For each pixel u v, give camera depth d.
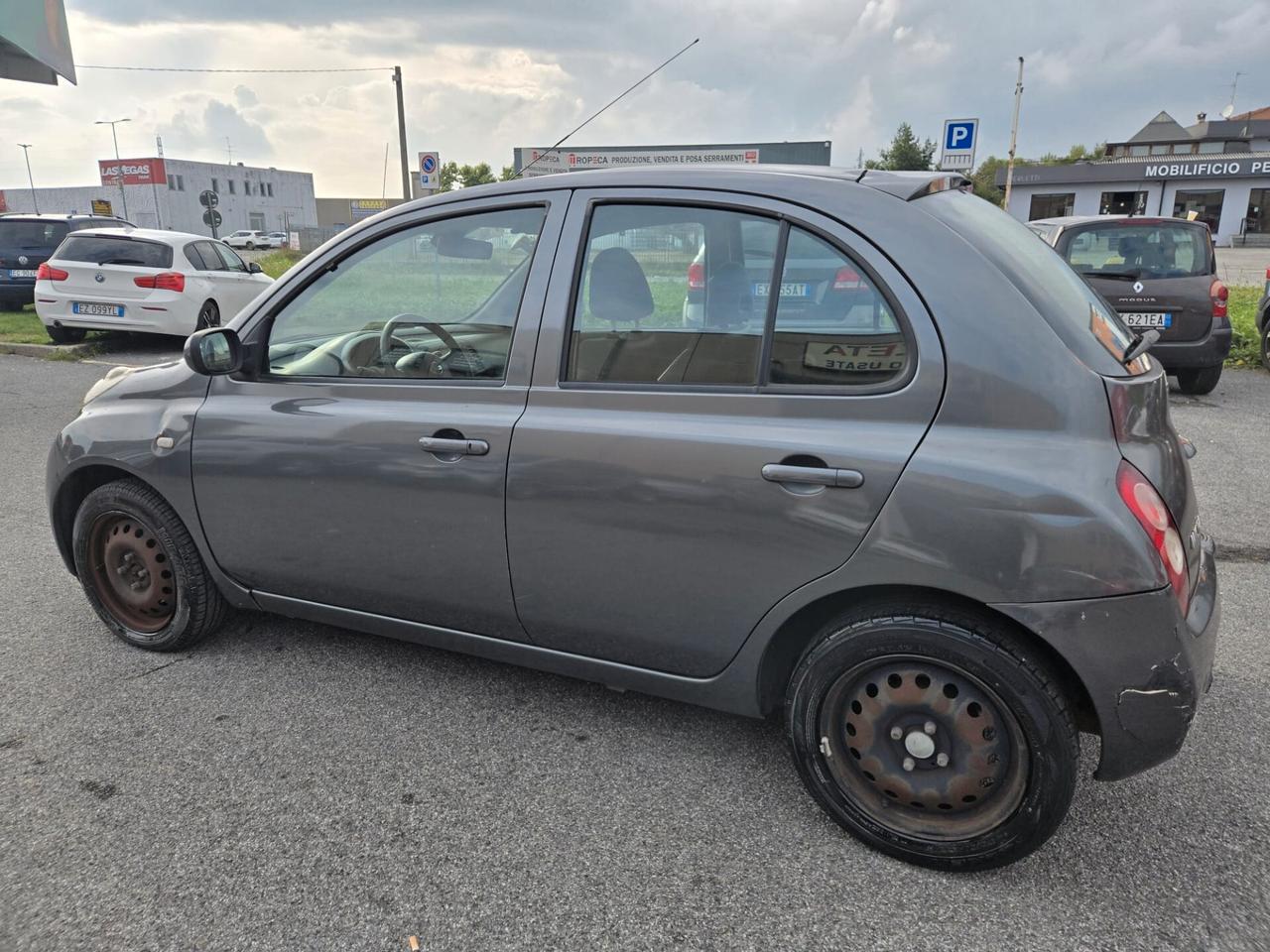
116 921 2.12
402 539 2.88
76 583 4.19
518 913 2.17
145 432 3.27
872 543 2.22
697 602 2.49
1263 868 2.33
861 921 2.15
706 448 2.39
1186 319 8.38
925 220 2.29
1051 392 2.12
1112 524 2.03
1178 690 2.08
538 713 3.08
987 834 2.25
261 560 3.19
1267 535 4.84
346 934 2.09
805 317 2.36
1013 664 2.13
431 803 2.59
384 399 2.88
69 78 14.03
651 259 2.56
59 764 2.75
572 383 2.62
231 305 12.45
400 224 2.93
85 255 11.34
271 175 82.06
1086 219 8.92
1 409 8.15
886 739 2.33
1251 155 41.16
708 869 2.33
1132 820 2.53
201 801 2.58
